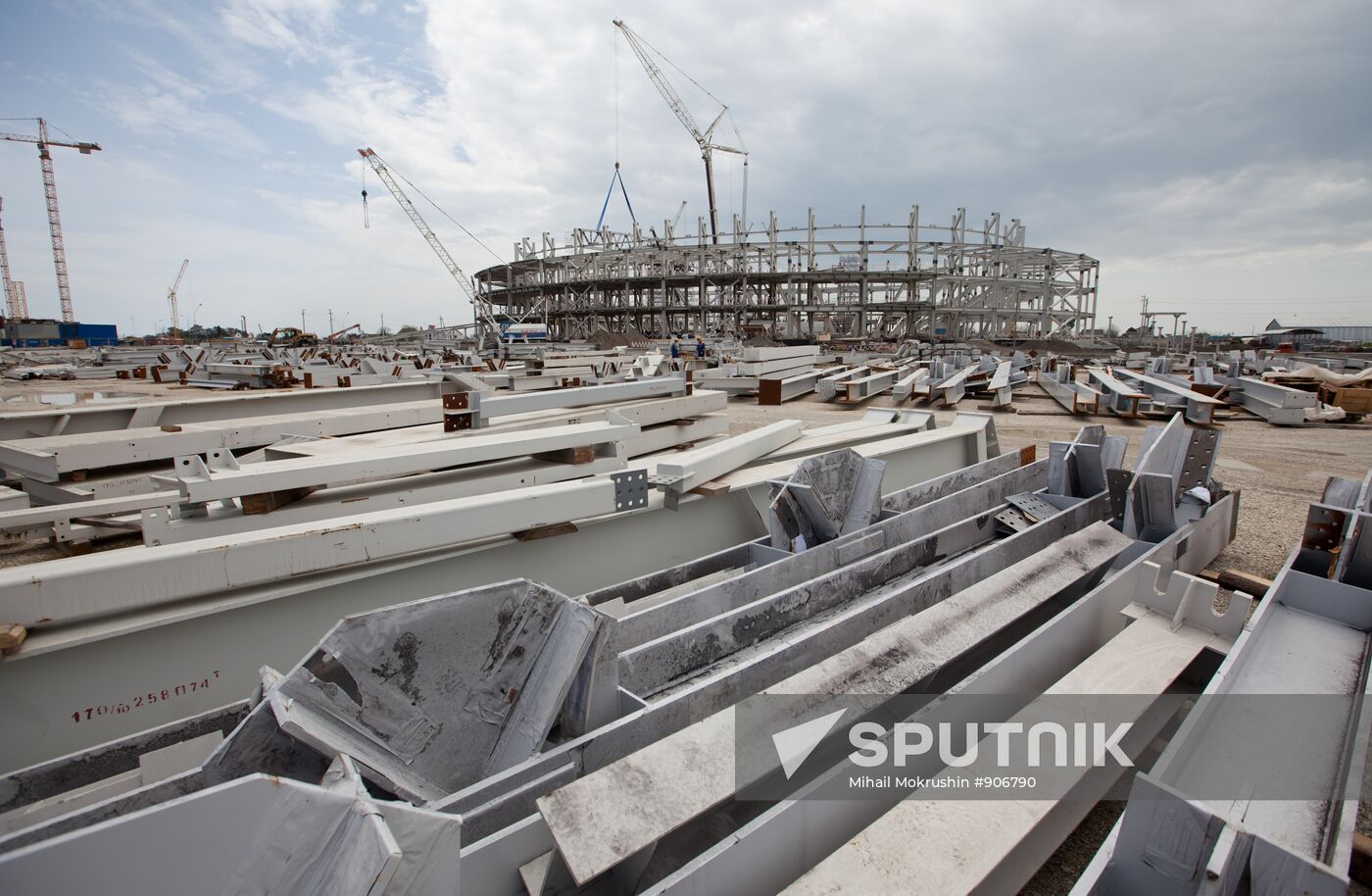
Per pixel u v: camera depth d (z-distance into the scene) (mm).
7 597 1878
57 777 1680
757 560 3330
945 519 3701
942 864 1390
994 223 62656
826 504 3434
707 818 1796
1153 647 2260
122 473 5188
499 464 3523
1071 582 2699
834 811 1590
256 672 2410
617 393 4859
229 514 2615
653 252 59188
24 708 2008
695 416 5312
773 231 58000
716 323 63562
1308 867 1184
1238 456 8070
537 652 1736
